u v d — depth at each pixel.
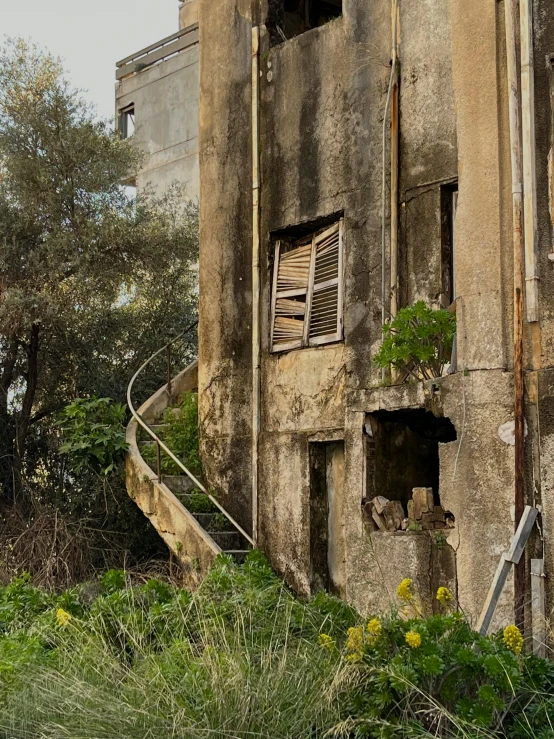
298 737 5.45
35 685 6.00
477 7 7.90
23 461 14.87
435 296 8.94
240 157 11.41
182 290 16.62
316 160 10.30
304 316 10.38
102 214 14.85
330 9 12.17
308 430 10.10
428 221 9.06
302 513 10.00
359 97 9.88
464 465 7.60
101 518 13.75
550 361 7.24
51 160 14.73
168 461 11.76
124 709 5.56
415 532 8.02
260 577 9.02
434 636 6.02
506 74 7.69
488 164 7.71
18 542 12.45
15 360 14.75
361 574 8.53
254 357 10.81
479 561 7.43
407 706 5.58
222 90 11.70
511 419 7.38
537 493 7.21
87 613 7.57
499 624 7.15
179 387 13.24
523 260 7.41
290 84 10.67
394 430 9.19
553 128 7.38
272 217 10.78
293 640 6.61
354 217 9.79
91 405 12.05
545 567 7.04
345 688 5.73
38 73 15.08
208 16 12.00
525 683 5.71
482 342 7.61
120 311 16.11
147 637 7.10
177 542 10.75
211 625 6.92
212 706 5.58
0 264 14.16
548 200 7.38
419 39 9.28
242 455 11.04
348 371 9.62
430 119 9.12
